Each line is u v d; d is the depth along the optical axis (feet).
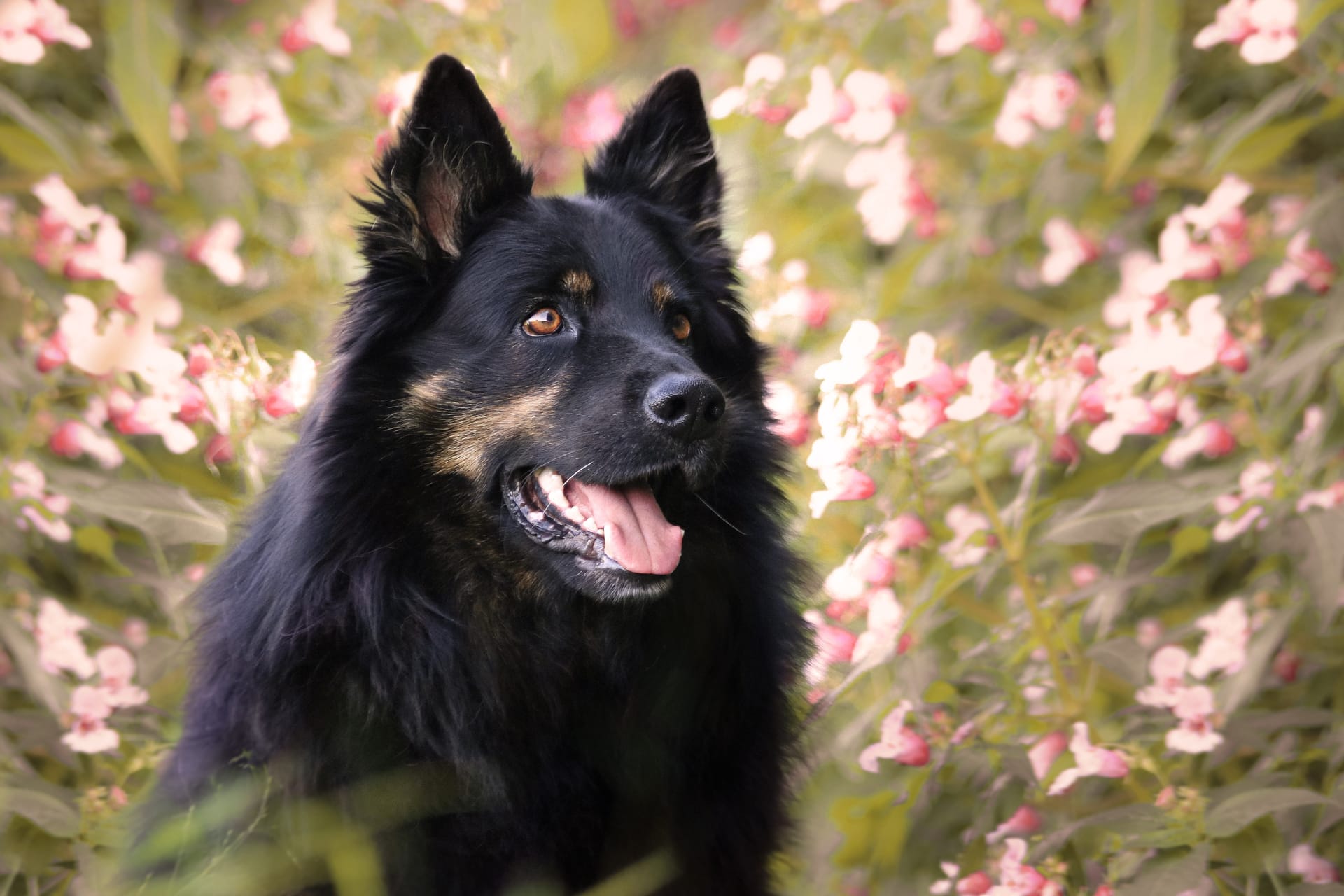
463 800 15.11
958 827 18.98
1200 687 17.44
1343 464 17.16
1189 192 20.75
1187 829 16.44
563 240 16.01
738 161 24.16
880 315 21.97
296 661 14.70
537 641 15.75
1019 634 19.70
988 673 19.33
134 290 19.95
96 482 19.58
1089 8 21.04
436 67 15.53
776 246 23.81
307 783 14.55
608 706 15.93
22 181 19.60
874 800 18.24
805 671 18.10
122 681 18.97
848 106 21.39
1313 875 16.97
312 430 15.51
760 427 17.33
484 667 15.55
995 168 21.63
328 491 15.03
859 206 22.17
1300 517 16.99
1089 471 20.34
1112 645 17.88
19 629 18.40
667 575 14.87
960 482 20.70
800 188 23.63
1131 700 20.16
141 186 21.77
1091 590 18.47
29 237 19.45
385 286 15.57
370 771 14.96
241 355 21.80
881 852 18.38
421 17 25.25
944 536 20.80
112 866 17.21
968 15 21.18
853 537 21.91
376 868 13.94
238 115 22.48
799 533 20.65
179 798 15.11
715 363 17.49
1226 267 18.25
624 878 14.96
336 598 14.94
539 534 15.42
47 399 19.44
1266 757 17.83
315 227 23.85
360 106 24.26
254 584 15.20
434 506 15.53
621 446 14.75
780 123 23.82
